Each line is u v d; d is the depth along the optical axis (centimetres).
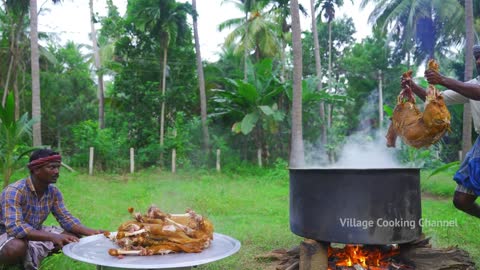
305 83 1541
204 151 1652
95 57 2152
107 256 291
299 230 331
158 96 1725
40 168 339
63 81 2289
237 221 649
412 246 368
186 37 1859
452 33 1814
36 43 1330
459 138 2041
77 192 941
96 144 1559
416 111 314
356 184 304
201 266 406
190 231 310
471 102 346
